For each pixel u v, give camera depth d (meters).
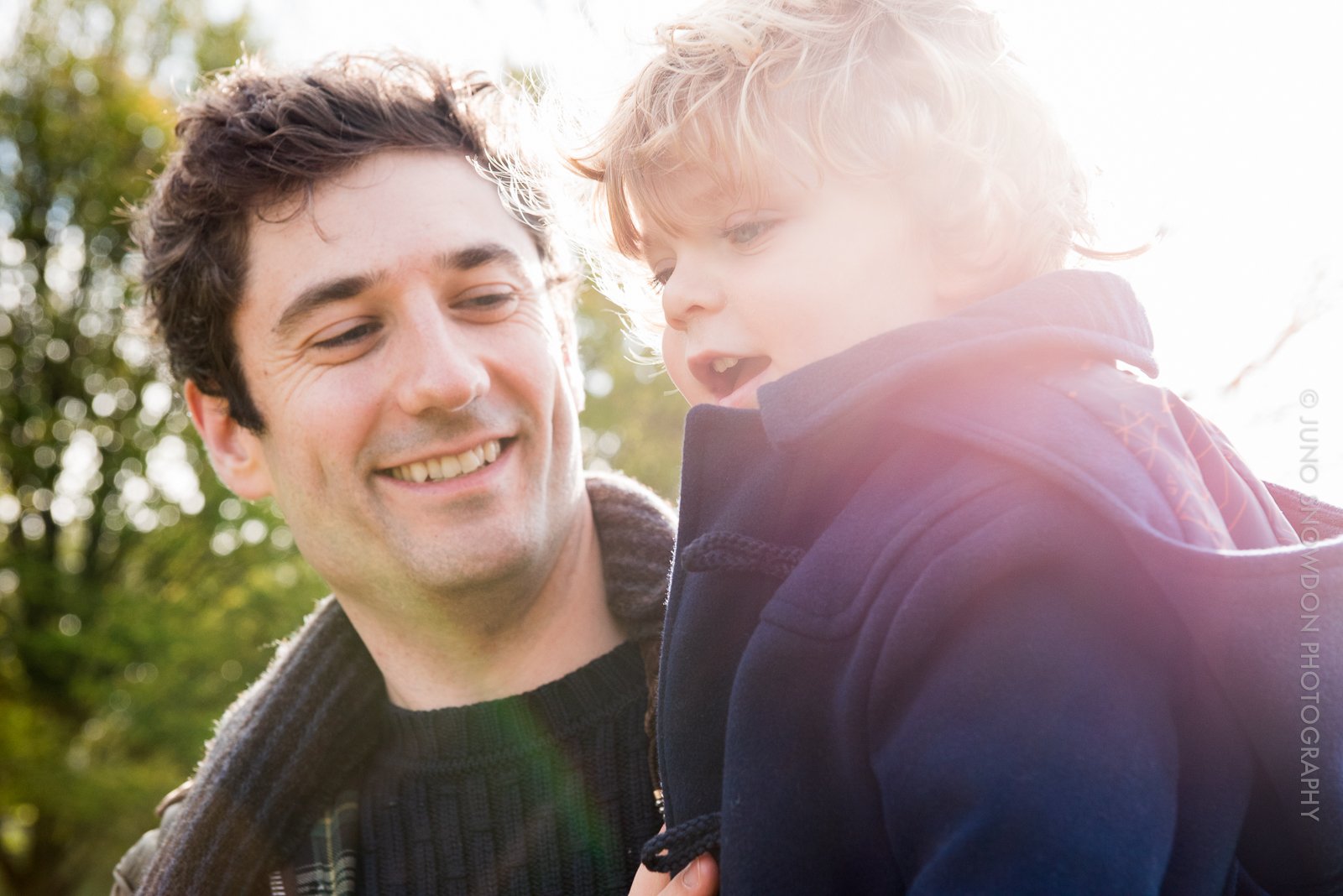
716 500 1.00
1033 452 0.78
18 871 10.18
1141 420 0.82
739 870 0.81
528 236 1.39
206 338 1.39
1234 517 0.85
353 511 1.30
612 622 1.39
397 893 1.33
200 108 1.39
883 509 0.84
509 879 1.29
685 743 0.94
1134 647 0.75
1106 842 0.66
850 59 0.96
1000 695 0.72
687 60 1.01
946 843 0.69
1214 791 0.74
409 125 1.32
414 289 1.27
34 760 9.06
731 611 0.94
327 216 1.28
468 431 1.25
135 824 9.60
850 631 0.80
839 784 0.80
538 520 1.29
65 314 10.20
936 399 0.86
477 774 1.34
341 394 1.27
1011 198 0.96
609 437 9.05
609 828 1.28
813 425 0.86
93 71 10.49
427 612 1.31
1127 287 0.93
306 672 1.43
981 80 0.98
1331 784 0.74
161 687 9.07
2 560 9.58
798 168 0.94
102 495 9.99
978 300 0.97
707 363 1.01
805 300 0.94
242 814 1.38
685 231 1.00
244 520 9.60
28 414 10.02
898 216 0.94
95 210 10.31
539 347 1.31
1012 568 0.75
